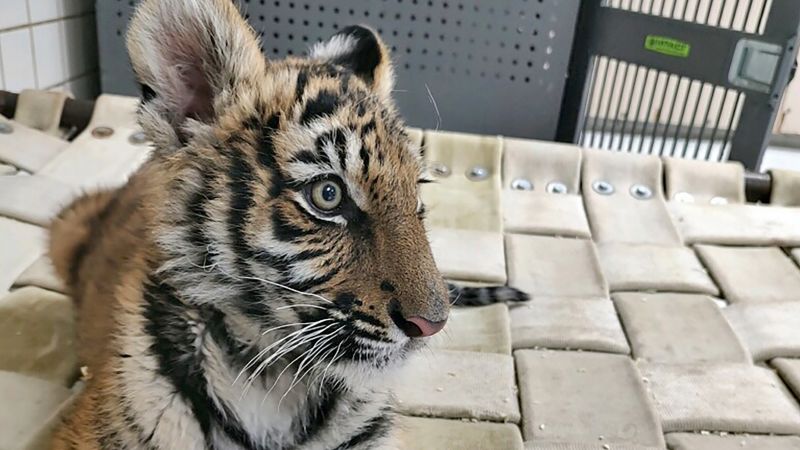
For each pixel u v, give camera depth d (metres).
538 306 0.62
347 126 0.36
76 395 0.44
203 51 0.37
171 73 0.37
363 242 0.36
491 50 0.91
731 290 0.65
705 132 1.16
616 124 1.05
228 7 0.37
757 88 0.82
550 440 0.48
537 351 0.56
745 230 0.75
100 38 0.90
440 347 0.56
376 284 0.35
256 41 0.38
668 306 0.63
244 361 0.38
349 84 0.39
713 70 0.84
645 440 0.48
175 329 0.37
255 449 0.39
